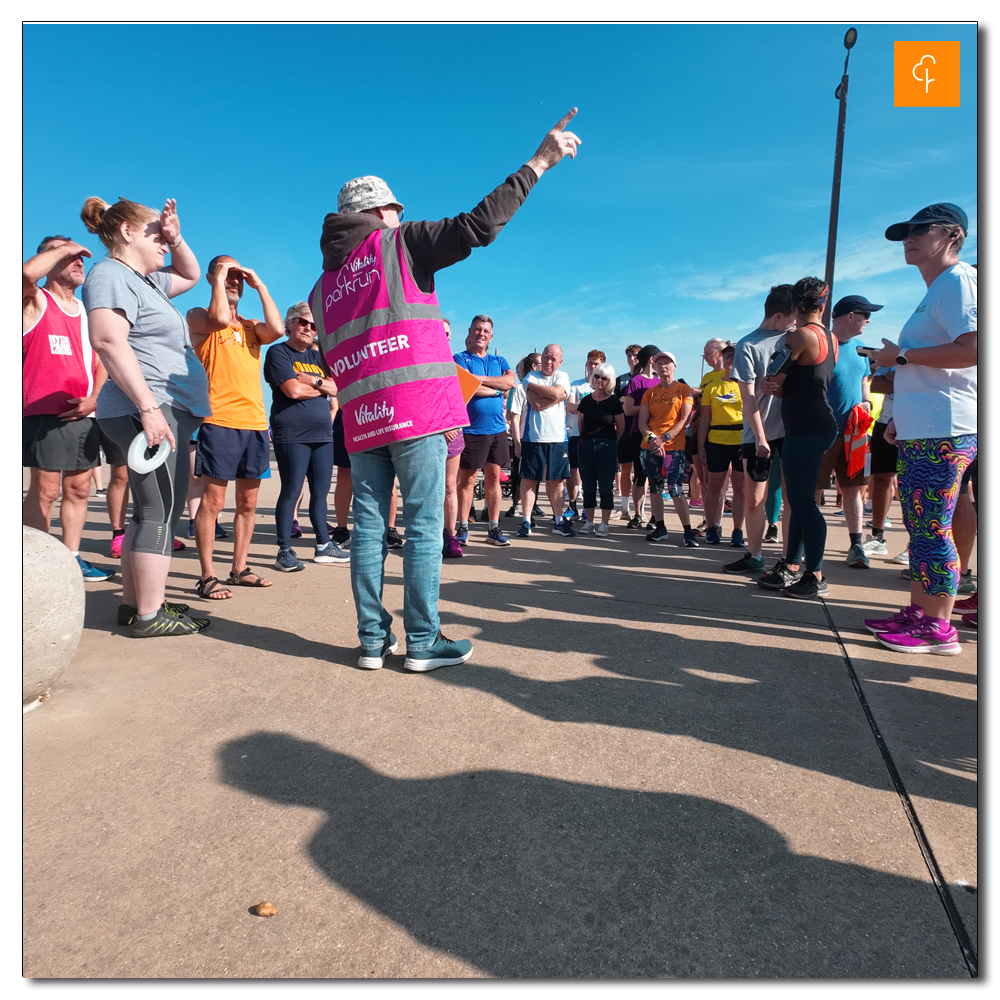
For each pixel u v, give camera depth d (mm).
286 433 4516
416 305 2410
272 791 1714
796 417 3816
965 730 2092
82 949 1193
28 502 3748
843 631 3166
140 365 2818
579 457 6816
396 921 1267
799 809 1643
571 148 2404
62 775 1787
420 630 2588
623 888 1356
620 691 2373
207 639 2941
